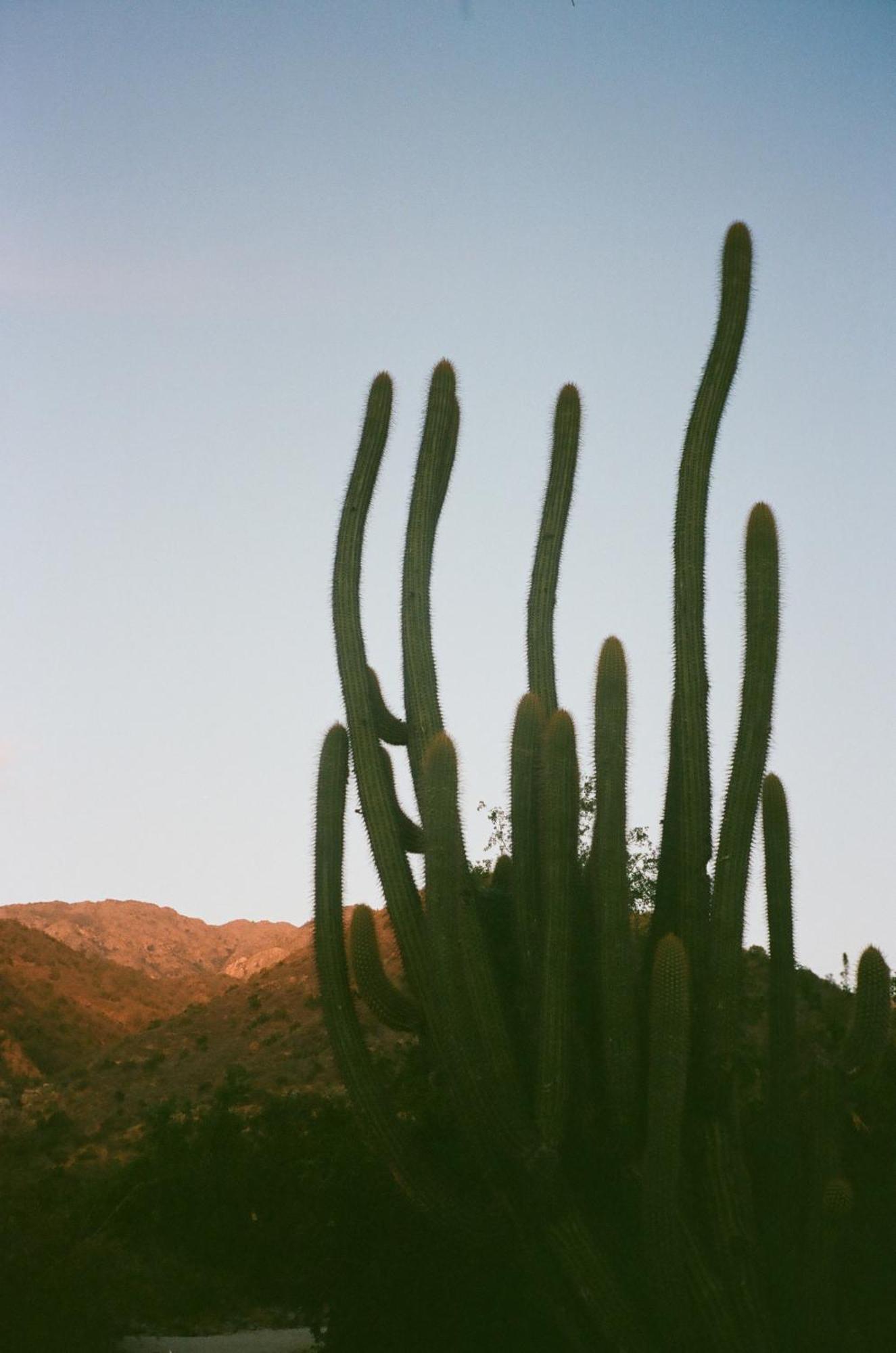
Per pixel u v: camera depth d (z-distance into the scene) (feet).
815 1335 30.53
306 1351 47.78
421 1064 52.90
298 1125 86.17
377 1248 41.91
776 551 33.40
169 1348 51.57
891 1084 37.76
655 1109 29.35
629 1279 31.58
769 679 32.83
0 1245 49.29
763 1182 32.50
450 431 38.60
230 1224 75.15
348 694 36.52
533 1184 31.01
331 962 34.65
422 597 37.37
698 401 35.86
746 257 36.65
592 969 33.22
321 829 35.63
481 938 31.58
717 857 32.30
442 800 31.55
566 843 31.35
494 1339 38.52
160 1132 96.53
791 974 33.27
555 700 36.86
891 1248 33.30
